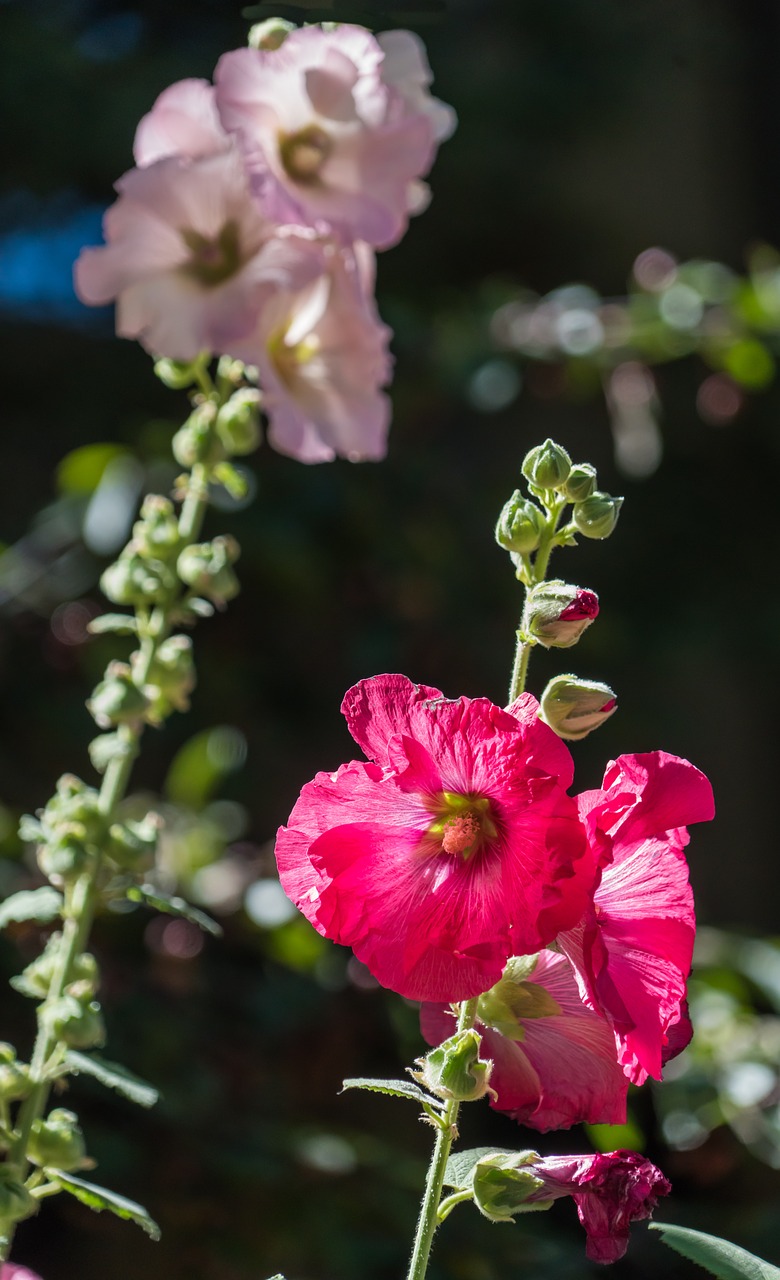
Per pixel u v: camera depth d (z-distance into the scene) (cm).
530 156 451
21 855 235
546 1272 195
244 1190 210
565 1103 115
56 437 404
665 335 312
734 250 500
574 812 110
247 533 307
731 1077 206
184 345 127
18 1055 220
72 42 388
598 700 114
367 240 128
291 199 127
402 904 114
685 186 495
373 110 130
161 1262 207
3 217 407
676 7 459
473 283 471
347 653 338
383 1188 214
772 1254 182
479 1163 114
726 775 464
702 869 461
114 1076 127
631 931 113
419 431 359
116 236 128
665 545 437
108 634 312
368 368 133
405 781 114
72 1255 220
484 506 362
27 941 219
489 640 353
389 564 329
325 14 143
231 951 250
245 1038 233
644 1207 113
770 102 496
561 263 483
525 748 111
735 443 446
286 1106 230
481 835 114
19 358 407
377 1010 241
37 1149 126
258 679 349
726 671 461
